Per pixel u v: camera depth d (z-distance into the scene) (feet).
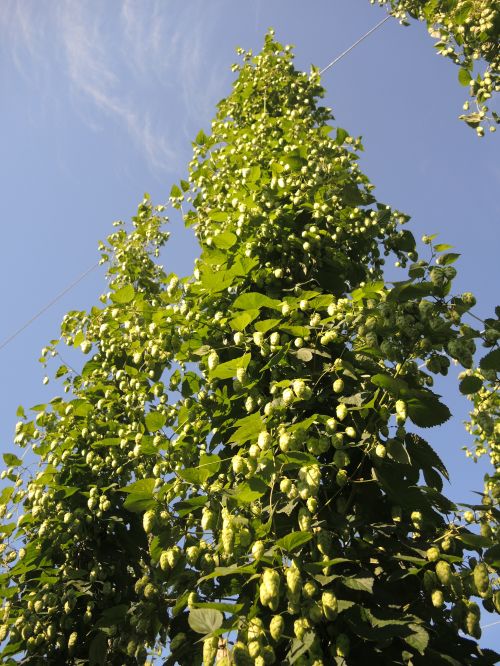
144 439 12.28
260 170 15.56
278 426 9.70
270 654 7.51
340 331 11.24
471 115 18.79
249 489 9.36
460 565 8.63
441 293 9.55
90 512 14.73
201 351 12.32
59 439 15.71
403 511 9.93
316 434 10.36
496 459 16.21
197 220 17.43
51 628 13.24
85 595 14.16
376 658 8.54
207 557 9.42
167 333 13.10
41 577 13.47
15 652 13.51
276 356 10.68
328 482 10.49
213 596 10.36
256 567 8.69
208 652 7.56
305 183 14.57
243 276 13.28
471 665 8.57
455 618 8.18
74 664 13.37
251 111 19.99
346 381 11.05
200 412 13.03
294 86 20.08
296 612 7.92
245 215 13.64
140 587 11.05
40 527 14.19
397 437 9.62
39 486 14.76
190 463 12.10
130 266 20.83
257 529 9.43
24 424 15.67
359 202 14.25
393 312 9.82
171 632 11.06
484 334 9.18
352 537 9.85
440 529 9.45
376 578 9.39
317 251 13.53
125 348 16.76
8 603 13.60
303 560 9.12
